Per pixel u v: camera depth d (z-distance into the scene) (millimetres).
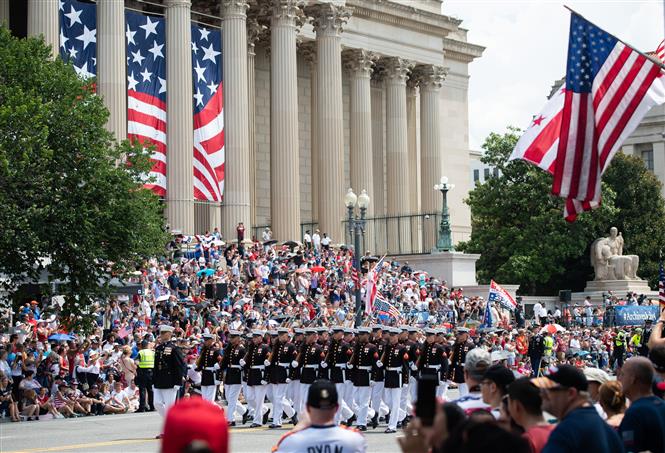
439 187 85750
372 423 36969
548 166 24516
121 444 30516
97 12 66438
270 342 37312
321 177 85625
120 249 44375
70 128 43750
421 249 99438
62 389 41656
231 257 67125
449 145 111625
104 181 43250
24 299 50594
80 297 43469
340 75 87000
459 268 85375
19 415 39938
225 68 76125
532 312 93750
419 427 9438
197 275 61938
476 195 103125
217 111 73438
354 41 94125
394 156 97312
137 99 67312
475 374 15461
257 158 91938
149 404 44156
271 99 81562
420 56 100625
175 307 54188
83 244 42469
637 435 13656
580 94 24062
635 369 13953
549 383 12773
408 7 98625
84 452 28422
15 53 44906
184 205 70250
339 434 12664
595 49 24125
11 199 41688
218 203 74938
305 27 91438
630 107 23812
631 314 82062
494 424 8633
